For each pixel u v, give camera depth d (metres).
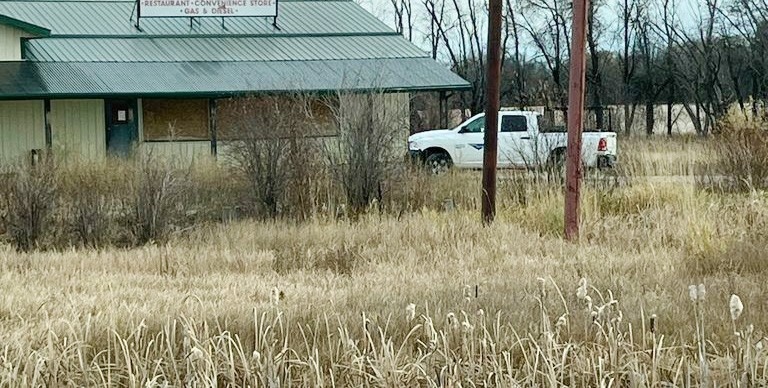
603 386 6.39
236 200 17.67
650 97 51.84
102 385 6.80
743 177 19.17
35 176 15.27
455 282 10.75
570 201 14.73
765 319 8.25
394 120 18.97
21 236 14.96
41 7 33.91
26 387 6.62
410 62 32.19
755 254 11.66
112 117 30.03
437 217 15.88
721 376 6.82
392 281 10.95
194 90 28.94
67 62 30.06
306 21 34.81
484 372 6.83
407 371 6.88
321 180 17.92
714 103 48.81
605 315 8.20
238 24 34.31
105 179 17.12
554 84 46.94
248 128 18.11
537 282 10.37
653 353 6.91
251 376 6.75
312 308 8.84
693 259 11.81
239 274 11.79
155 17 33.41
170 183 15.73
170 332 7.65
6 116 28.78
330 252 12.85
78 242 15.09
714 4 50.34
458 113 55.66
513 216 16.09
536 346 6.94
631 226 14.98
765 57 48.62
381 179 18.05
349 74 30.36
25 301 9.59
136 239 15.20
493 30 15.89
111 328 7.71
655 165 19.33
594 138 21.17
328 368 7.29
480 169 25.89
